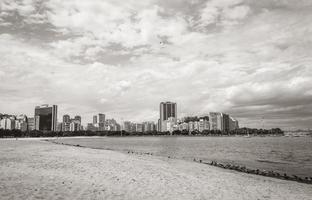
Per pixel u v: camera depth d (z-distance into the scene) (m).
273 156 68.62
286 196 18.62
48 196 13.84
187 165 36.94
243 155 70.31
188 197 15.88
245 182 24.16
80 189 15.97
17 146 71.56
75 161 31.75
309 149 102.69
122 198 14.55
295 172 38.25
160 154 65.62
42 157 35.91
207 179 24.03
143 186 18.17
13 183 16.72
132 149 86.56
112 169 25.95
